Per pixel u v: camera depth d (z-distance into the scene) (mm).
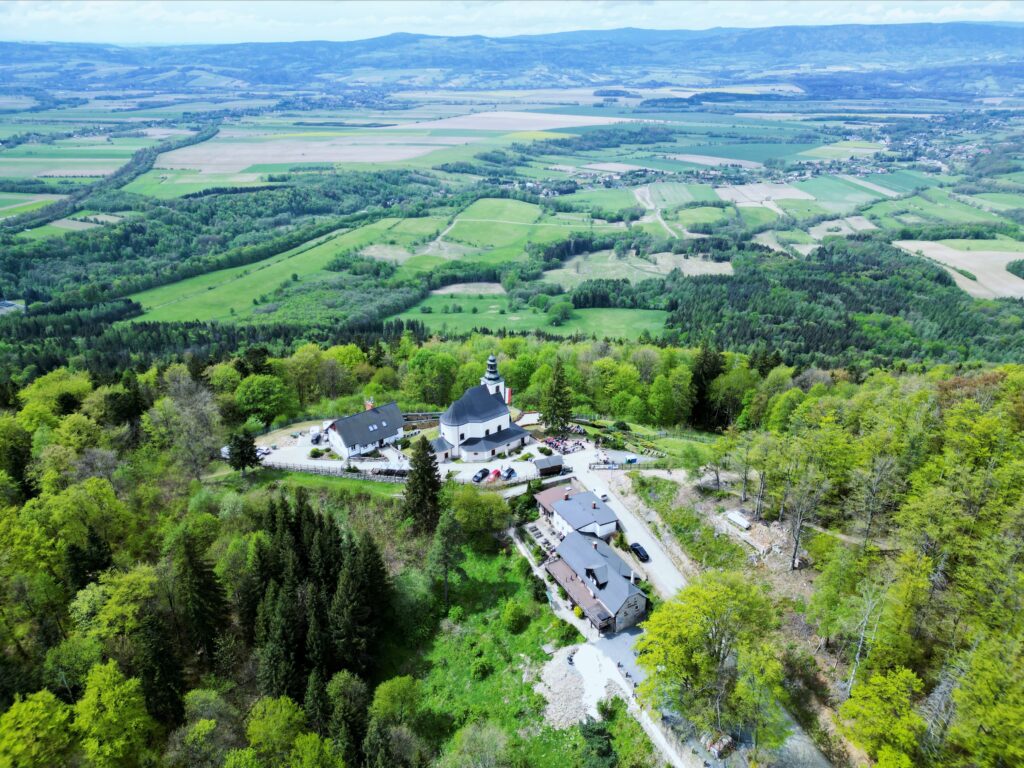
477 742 75375
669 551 100188
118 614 81750
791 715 70062
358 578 89250
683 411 164000
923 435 96000
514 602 96000
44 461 108375
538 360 176875
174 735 72438
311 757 69312
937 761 57438
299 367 166125
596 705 78875
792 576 87500
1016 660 56656
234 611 93188
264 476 124250
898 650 67000
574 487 117500
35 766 65625
